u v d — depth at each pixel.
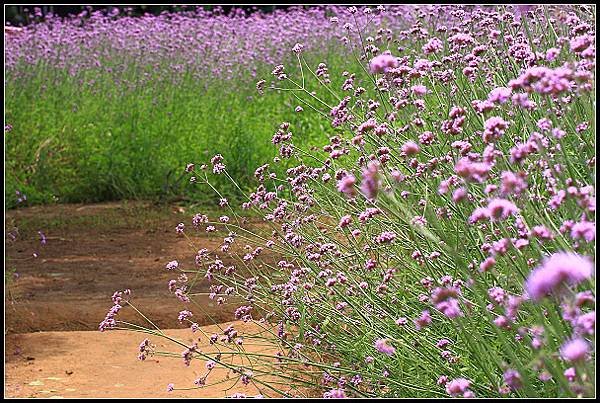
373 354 3.90
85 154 11.25
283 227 4.71
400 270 4.39
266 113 12.03
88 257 8.03
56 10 19.47
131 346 5.48
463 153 3.54
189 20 14.87
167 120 11.51
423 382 3.52
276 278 5.67
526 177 3.01
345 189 2.93
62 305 6.36
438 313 3.59
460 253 3.71
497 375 3.25
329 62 12.66
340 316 4.01
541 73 2.93
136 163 10.99
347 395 3.70
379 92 4.61
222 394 4.47
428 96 5.44
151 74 12.48
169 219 9.66
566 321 2.78
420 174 3.70
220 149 10.81
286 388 4.36
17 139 11.45
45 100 12.06
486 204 3.38
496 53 5.02
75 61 12.94
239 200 10.23
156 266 7.59
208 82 12.53
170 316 6.05
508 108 4.02
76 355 5.29
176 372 4.93
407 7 11.00
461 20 5.99
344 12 13.97
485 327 3.40
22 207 10.69
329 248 4.27
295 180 4.66
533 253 3.09
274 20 14.79
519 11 5.07
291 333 4.46
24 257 8.08
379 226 4.38
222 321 5.89
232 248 7.57
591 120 3.43
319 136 10.45
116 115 11.75
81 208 10.53
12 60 12.32
